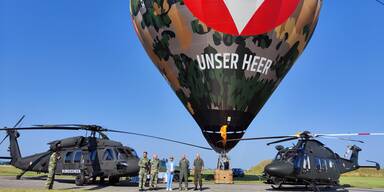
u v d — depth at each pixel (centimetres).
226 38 2698
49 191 1894
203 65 2789
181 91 2989
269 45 2769
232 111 2864
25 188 2075
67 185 2495
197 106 2936
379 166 3106
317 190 2381
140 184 2162
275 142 2534
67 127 2553
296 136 2441
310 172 2325
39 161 2877
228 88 2808
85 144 2591
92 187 2373
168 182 2272
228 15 2662
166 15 2780
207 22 2686
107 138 2628
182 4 2709
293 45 2878
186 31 2748
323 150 2462
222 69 2762
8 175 3550
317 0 2953
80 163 2533
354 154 3139
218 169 3131
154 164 2309
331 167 2448
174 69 2927
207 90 2838
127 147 2559
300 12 2809
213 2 2655
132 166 2411
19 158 2966
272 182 2509
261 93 2908
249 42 2720
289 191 2386
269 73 2856
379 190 2694
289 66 2969
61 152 2634
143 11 2930
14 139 3000
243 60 2753
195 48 2769
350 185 3212
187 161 2325
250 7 2666
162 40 2870
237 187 2627
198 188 2456
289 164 2311
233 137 2906
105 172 2475
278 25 2739
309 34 2977
